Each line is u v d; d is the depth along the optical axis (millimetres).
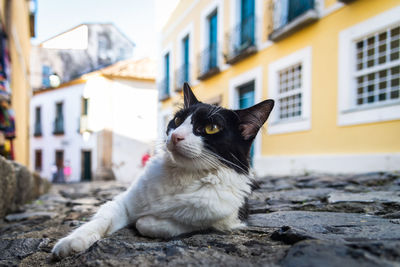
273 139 9000
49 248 1830
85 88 21406
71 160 23406
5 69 5590
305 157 7625
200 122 2033
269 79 9094
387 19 5770
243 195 2066
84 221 2689
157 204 1835
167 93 15883
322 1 7281
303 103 7840
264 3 9234
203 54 12227
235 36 10312
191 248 1413
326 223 2000
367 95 6418
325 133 7172
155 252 1367
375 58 6160
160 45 17000
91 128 21297
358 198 2945
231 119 2146
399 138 5570
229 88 11000
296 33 8062
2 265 1568
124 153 21531
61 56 24797
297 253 1135
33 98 27094
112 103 21109
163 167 2000
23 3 10531
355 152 6410
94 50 22344
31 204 4438
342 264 1005
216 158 1955
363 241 1273
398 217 2076
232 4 10508
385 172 5324
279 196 3592
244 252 1378
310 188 4355
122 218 1986
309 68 7637
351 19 6551
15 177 3752
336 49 6898
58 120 24656
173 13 15234
